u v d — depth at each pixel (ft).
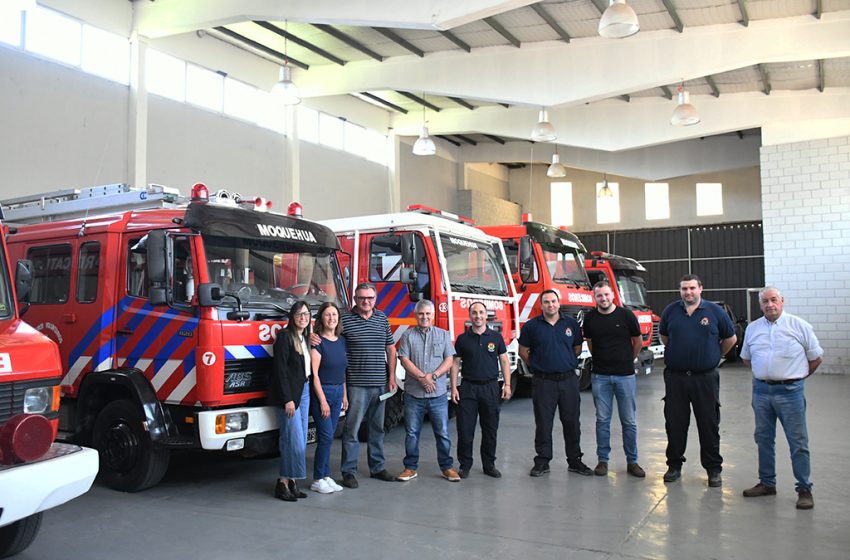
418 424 21.49
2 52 37.17
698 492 19.65
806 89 56.18
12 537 14.37
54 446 13.30
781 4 40.45
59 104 40.01
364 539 15.80
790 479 21.04
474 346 21.76
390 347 21.48
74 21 41.14
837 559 14.40
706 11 41.47
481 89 49.73
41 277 22.61
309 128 60.64
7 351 12.78
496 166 94.84
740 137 74.49
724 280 84.79
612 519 17.17
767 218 58.39
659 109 59.57
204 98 50.42
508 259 38.86
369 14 36.68
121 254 20.84
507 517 17.40
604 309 21.91
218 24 41.96
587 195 94.07
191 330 18.94
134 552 15.01
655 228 88.74
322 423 19.80
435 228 27.94
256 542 15.64
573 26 44.62
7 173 37.14
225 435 18.63
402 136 72.84
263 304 20.34
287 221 21.65
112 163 43.16
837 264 55.88
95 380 20.33
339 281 23.18
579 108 62.18
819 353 18.24
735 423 31.76
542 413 21.88
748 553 14.76
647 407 36.96
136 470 19.52
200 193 19.98
